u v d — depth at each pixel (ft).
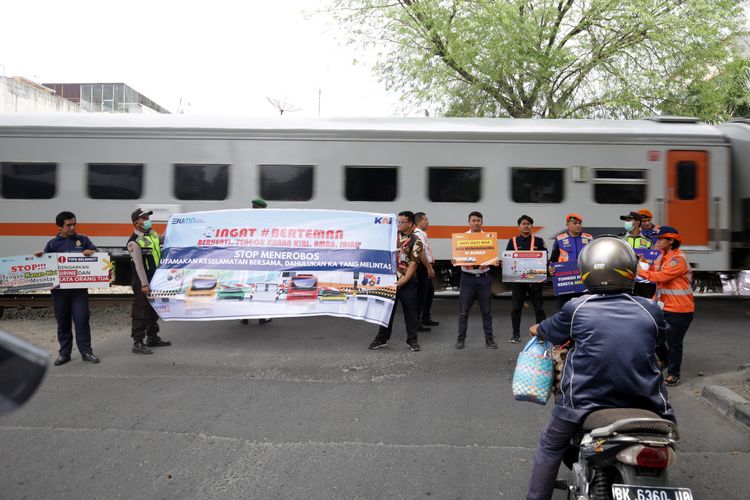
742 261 36.17
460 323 25.40
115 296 36.55
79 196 34.32
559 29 52.60
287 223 25.81
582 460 9.73
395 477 13.12
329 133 34.01
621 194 33.65
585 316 9.64
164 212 34.14
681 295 19.84
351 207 33.81
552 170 33.78
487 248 25.16
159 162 34.22
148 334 25.52
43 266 22.49
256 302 25.20
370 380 20.65
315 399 18.49
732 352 24.98
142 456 14.23
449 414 17.16
